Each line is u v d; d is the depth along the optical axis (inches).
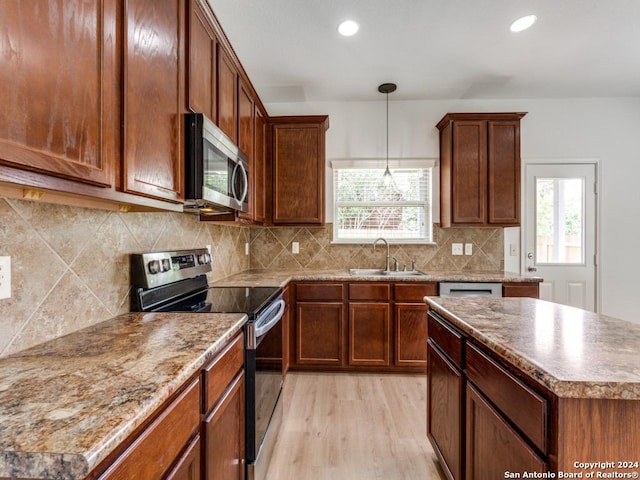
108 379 29.1
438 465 66.3
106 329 45.8
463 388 50.4
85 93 32.2
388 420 82.3
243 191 76.7
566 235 129.4
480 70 107.0
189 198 54.2
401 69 106.3
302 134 118.6
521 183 128.8
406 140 131.4
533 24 83.7
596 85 118.3
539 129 129.6
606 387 28.2
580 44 92.7
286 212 118.7
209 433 38.0
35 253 39.3
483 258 129.5
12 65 24.9
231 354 47.3
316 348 109.7
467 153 116.6
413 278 107.7
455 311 55.9
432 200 130.6
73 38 30.6
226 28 84.9
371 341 108.8
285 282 98.3
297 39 89.8
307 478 62.8
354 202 134.1
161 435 28.1
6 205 35.7
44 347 38.1
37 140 27.0
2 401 25.0
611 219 128.7
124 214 56.6
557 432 29.5
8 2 24.7
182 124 53.1
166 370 31.1
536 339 39.9
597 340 39.6
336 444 72.9
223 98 73.0
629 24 83.8
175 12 50.9
